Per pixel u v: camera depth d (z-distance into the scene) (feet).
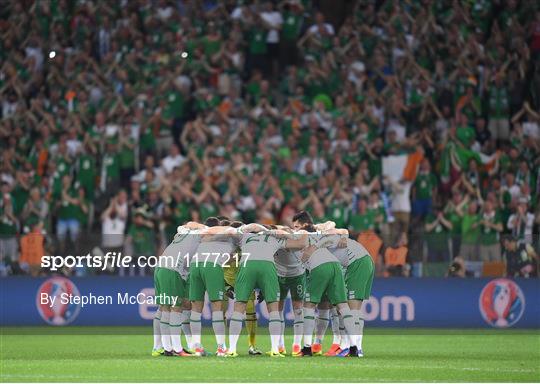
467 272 234.58
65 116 300.40
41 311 237.66
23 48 322.14
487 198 266.77
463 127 288.71
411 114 299.58
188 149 287.89
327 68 308.81
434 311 233.96
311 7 335.06
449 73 304.50
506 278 234.17
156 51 311.47
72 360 154.10
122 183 290.97
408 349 182.70
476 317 234.17
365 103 299.17
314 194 267.80
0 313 238.27
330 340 204.64
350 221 266.16
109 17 320.09
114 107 297.74
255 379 125.39
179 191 272.51
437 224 270.46
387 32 312.50
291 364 144.15
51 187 284.20
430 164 288.10
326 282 158.30
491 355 169.07
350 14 336.49
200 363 145.59
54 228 284.41
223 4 323.16
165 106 298.97
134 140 291.99
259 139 293.02
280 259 162.20
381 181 281.54
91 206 284.61
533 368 144.05
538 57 308.81
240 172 278.26
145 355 164.66
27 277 238.68
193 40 310.86
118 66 311.47
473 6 315.17
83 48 318.24
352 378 127.65
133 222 265.13
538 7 311.47
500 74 303.68
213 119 298.15
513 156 281.13
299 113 295.07
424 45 309.83
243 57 317.42
